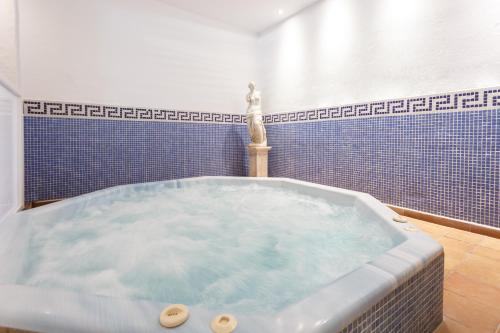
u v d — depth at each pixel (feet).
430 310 3.02
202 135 11.76
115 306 2.00
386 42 7.99
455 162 6.56
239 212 6.66
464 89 6.37
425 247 3.14
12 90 6.47
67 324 1.82
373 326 2.25
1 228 4.07
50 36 8.45
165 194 8.32
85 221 5.89
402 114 7.63
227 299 3.15
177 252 4.46
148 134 10.43
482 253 5.08
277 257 4.24
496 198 5.93
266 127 12.94
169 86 10.82
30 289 2.17
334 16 9.54
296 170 11.41
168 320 1.84
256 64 13.10
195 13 11.22
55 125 8.66
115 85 9.66
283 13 11.14
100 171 9.51
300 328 1.80
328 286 2.31
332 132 9.78
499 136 5.83
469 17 6.25
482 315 3.31
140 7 9.99
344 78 9.29
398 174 7.78
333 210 6.54
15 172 6.98
